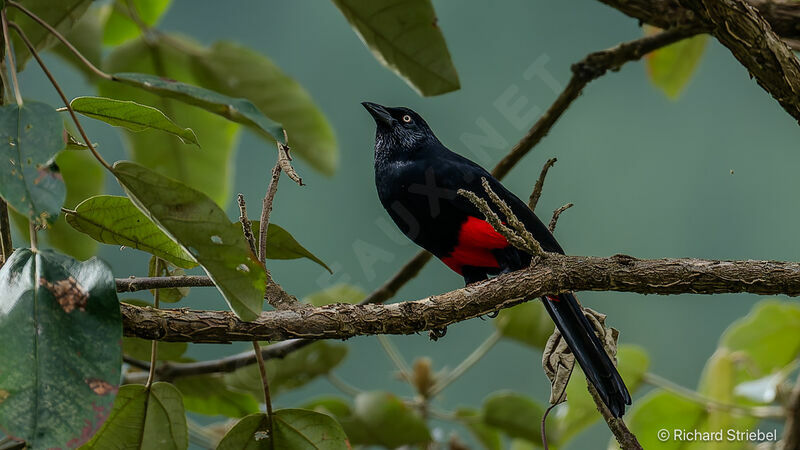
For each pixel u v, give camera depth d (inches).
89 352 179.2
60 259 187.9
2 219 203.9
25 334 178.9
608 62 346.0
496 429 360.2
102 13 372.8
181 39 367.9
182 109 374.0
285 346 326.0
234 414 344.5
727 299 799.1
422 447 347.9
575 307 259.0
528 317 360.5
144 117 219.8
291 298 223.6
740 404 389.4
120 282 217.3
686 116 873.5
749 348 390.6
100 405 175.8
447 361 720.3
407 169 371.9
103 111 218.1
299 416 228.4
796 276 230.8
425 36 322.7
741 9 250.1
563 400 246.4
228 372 326.0
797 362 374.9
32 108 177.5
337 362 359.6
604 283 238.7
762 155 871.1
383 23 322.0
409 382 368.5
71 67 369.7
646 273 236.7
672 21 341.1
